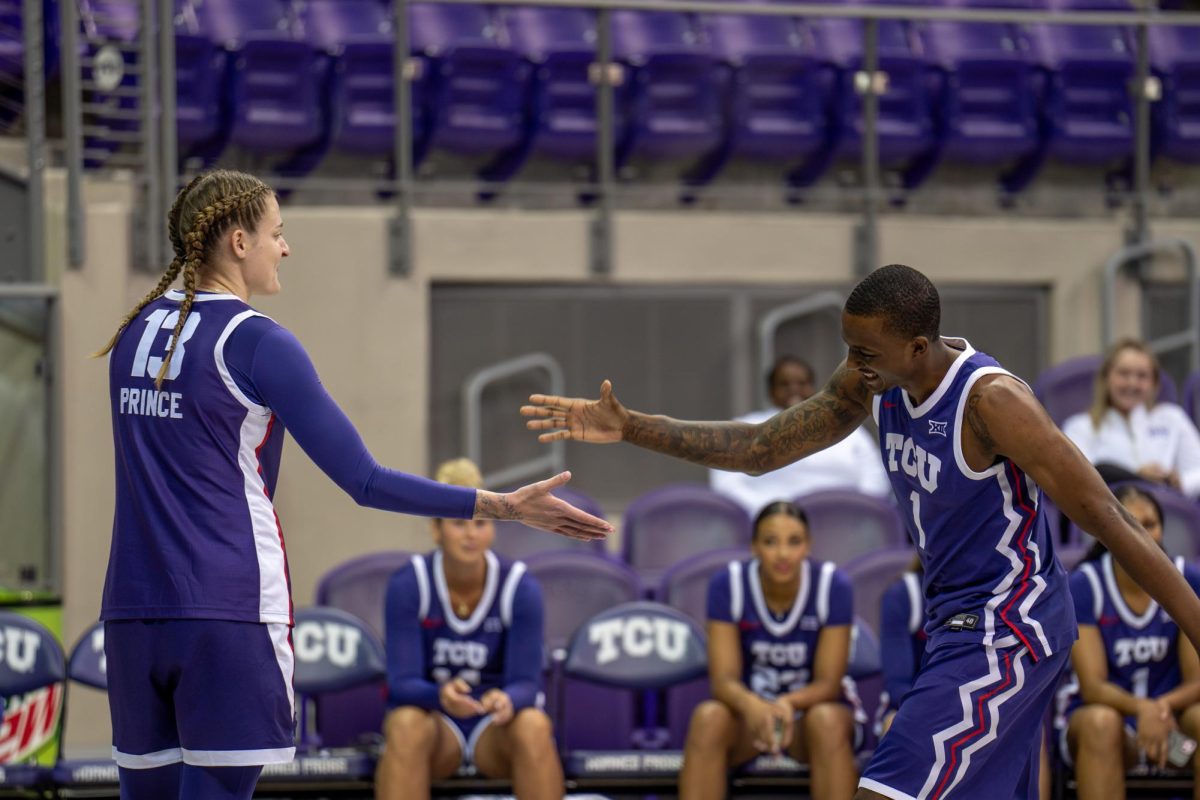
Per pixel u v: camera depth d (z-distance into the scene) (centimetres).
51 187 1586
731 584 1158
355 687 1164
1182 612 677
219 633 630
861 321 684
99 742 1512
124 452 655
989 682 704
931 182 1934
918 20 1923
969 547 714
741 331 1778
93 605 1536
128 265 1554
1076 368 1680
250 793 648
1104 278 1798
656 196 1845
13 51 1683
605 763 1130
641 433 759
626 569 1332
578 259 1725
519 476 1739
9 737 1133
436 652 1135
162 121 1578
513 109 1828
